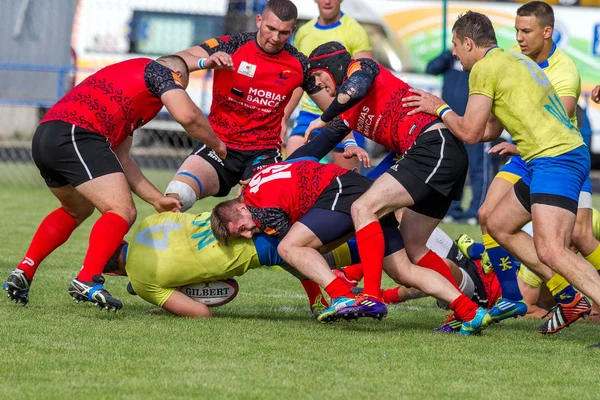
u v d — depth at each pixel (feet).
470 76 59.26
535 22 67.77
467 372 49.67
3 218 118.32
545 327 63.36
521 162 66.74
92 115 60.95
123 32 191.21
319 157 65.26
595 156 215.51
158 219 63.31
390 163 69.26
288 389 44.70
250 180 62.39
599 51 192.54
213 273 61.82
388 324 65.21
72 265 86.38
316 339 57.00
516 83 58.54
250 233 60.34
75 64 180.04
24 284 63.10
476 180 135.74
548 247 56.95
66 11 163.94
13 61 163.02
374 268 58.44
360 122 63.31
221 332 57.93
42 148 60.70
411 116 61.05
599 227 71.20
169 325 59.62
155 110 63.46
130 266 62.44
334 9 105.50
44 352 50.67
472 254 71.72
